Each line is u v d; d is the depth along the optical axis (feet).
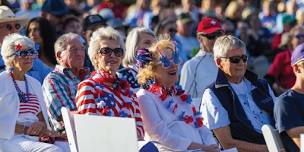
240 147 68.23
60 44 71.72
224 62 69.46
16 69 68.49
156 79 66.39
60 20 102.42
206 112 69.00
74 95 70.69
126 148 59.77
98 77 65.26
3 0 102.37
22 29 85.61
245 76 71.26
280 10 147.64
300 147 60.39
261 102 70.54
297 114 63.77
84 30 92.17
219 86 69.31
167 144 64.90
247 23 130.00
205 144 66.13
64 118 63.41
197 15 134.82
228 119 68.74
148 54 66.18
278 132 62.39
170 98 66.39
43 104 69.51
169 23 102.83
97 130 61.52
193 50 99.14
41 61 81.05
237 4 129.80
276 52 116.57
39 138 67.41
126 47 76.18
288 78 104.01
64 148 67.72
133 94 65.92
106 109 64.13
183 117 66.23
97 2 150.00
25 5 128.26
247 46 123.85
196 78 81.00
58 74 71.10
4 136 67.00
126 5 150.71
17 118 67.62
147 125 65.67
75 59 71.36
